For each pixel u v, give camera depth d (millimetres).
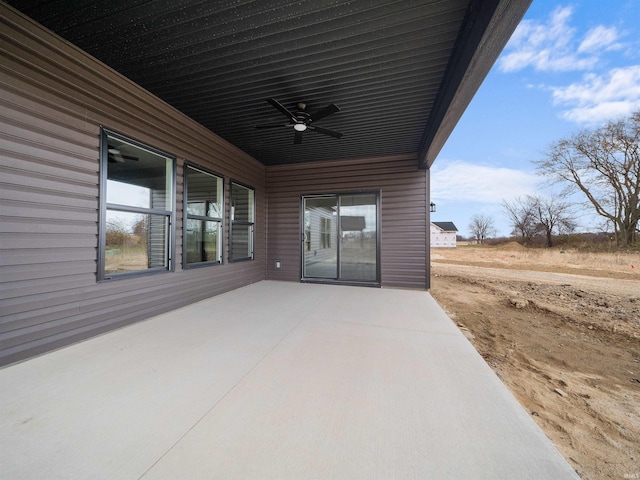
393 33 2311
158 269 3488
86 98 2584
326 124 4090
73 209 2498
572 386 2576
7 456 1213
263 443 1313
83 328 2600
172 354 2328
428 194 5453
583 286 6656
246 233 5691
